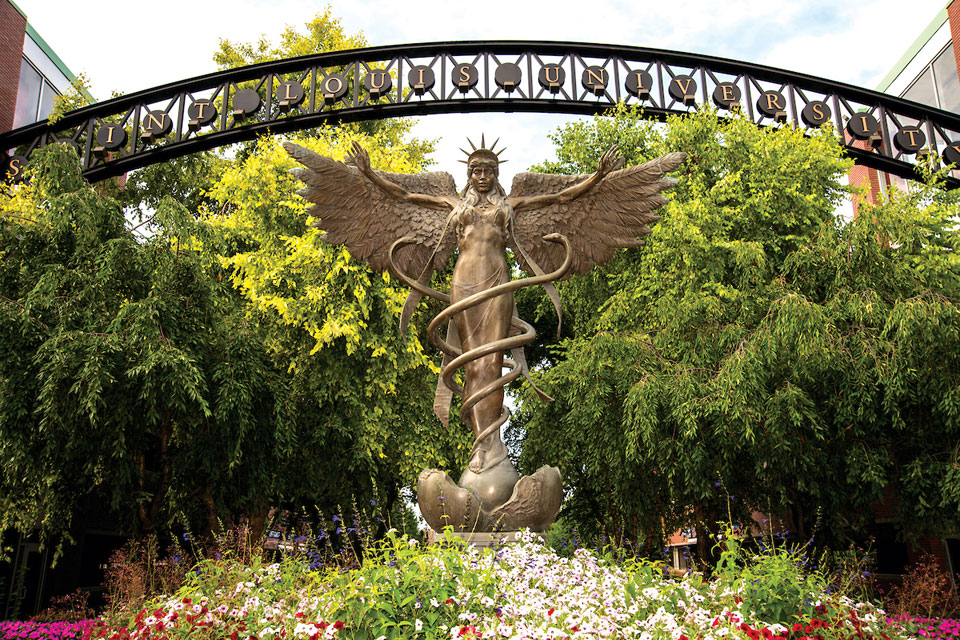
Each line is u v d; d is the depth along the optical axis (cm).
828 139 1456
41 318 966
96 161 1633
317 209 719
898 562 1542
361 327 1425
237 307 1256
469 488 615
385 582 419
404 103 1507
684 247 1209
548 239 718
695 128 1435
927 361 949
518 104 1525
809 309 962
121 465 1038
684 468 1023
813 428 993
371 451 1424
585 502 1524
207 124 1527
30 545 1509
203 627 450
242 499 1131
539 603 441
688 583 492
